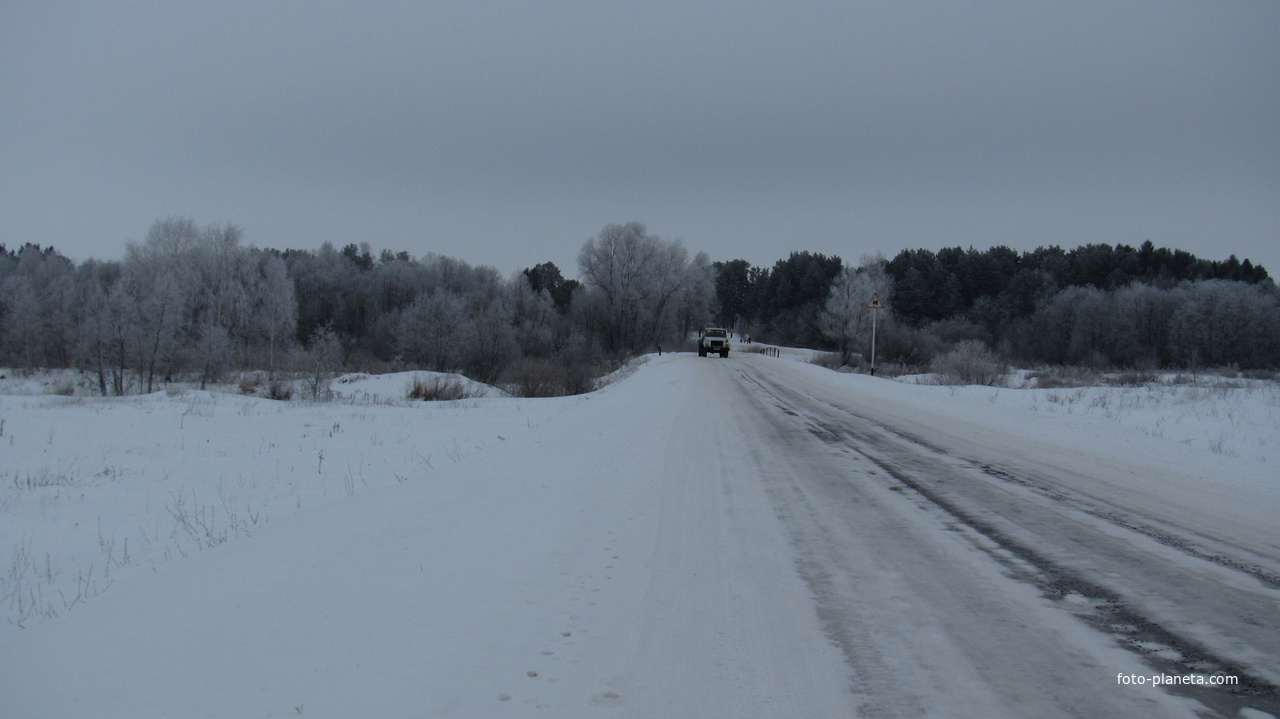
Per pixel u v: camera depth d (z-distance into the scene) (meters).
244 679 3.67
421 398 28.02
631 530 6.64
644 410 17.05
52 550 7.93
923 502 7.96
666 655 4.07
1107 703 3.55
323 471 12.02
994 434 13.66
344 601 4.77
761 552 6.05
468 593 4.93
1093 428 14.45
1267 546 6.29
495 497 7.81
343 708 3.38
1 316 53.50
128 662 3.91
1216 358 57.03
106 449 14.45
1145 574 5.52
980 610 4.79
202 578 5.37
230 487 10.94
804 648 4.18
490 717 3.35
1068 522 7.11
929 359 52.88
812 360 57.91
